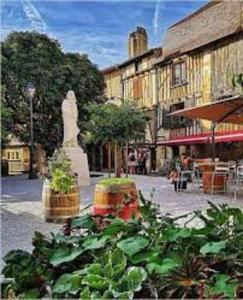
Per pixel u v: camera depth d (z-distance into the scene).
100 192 6.51
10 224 7.11
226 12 19.22
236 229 2.39
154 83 24.62
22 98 22.53
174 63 22.86
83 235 2.59
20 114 22.44
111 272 2.06
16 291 2.24
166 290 2.01
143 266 2.08
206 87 20.25
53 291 2.12
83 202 10.29
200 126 21.02
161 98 24.00
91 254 2.33
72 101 14.87
